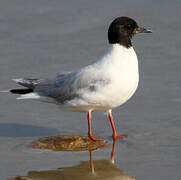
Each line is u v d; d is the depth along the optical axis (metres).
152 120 14.35
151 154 12.16
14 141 13.29
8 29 21.58
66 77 13.55
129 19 13.07
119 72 12.62
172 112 14.78
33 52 19.61
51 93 13.68
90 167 11.59
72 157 12.20
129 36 13.03
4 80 17.27
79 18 22.34
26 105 15.81
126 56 12.79
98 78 12.72
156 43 20.12
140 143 12.91
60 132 13.88
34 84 14.19
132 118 14.59
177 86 16.55
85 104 13.07
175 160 11.71
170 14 22.47
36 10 23.16
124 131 13.77
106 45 20.03
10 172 11.33
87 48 19.84
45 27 21.73
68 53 19.48
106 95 12.72
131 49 12.98
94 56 19.12
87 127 14.21
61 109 13.96
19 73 17.80
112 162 11.81
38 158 12.14
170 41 20.20
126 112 15.02
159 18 22.14
